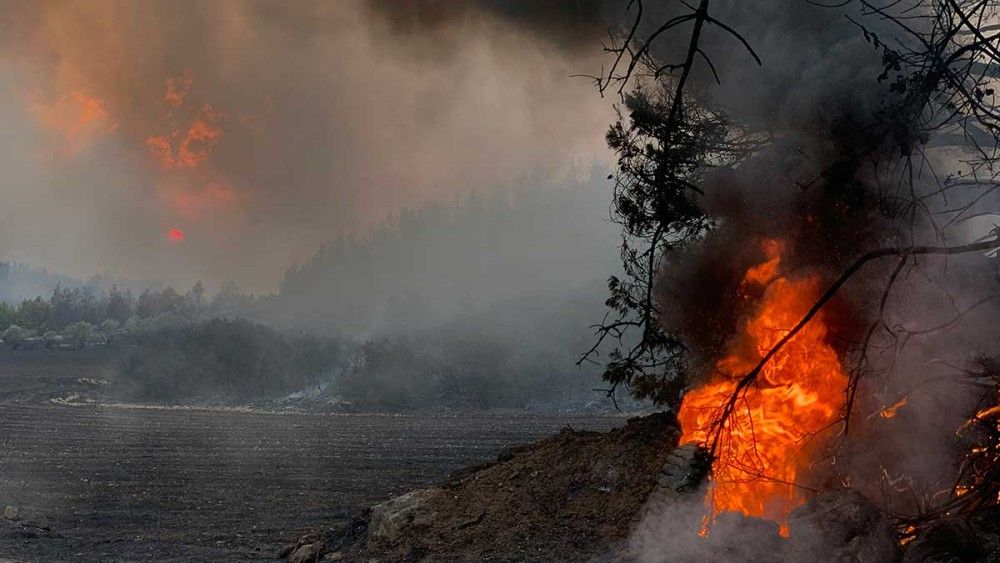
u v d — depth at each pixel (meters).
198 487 21.70
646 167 12.73
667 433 12.02
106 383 64.00
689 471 10.24
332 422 41.47
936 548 7.85
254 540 14.91
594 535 10.54
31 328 121.44
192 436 34.44
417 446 30.72
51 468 25.16
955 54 7.52
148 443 31.83
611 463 11.82
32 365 82.19
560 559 10.13
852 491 8.80
